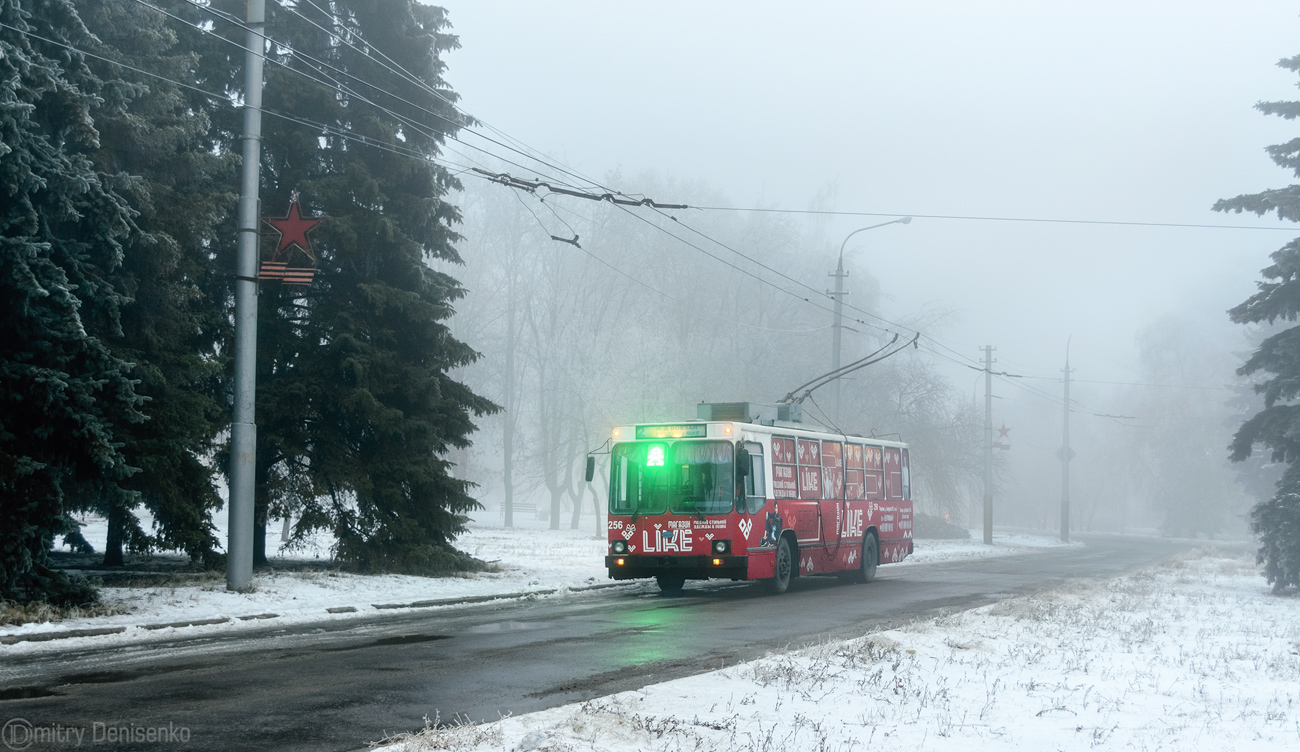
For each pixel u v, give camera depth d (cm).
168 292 1748
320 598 1752
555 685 983
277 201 2277
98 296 1548
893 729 802
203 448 1884
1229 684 1096
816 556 2395
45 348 1427
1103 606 2008
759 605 1916
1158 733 822
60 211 1484
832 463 2536
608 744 714
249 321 1772
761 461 2172
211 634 1362
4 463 1387
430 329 2294
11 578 1387
